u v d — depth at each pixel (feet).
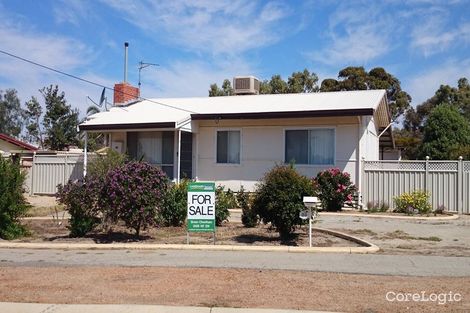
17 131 212.84
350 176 66.85
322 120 68.44
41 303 24.89
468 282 28.84
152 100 85.92
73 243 42.27
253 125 71.97
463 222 55.01
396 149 116.06
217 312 23.38
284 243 41.86
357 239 42.39
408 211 61.41
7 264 34.35
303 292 26.78
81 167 81.92
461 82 178.81
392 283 28.60
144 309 23.81
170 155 75.72
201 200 41.37
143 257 36.52
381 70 151.23
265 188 42.55
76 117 141.38
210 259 35.58
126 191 42.45
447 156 98.32
